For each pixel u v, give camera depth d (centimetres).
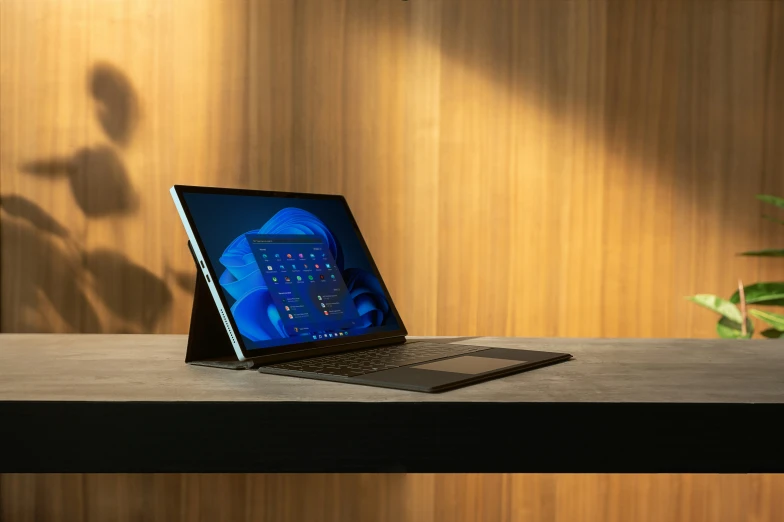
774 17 227
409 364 92
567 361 99
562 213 229
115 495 223
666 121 228
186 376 85
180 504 224
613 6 226
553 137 227
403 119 226
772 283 198
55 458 71
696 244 230
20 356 97
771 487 227
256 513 224
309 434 73
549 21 225
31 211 224
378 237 228
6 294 226
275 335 99
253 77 224
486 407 73
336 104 225
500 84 226
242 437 72
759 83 228
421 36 224
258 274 102
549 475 227
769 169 229
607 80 227
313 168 226
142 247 225
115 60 223
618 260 230
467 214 228
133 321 227
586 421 74
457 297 229
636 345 114
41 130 223
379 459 73
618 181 229
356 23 224
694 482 228
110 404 71
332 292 113
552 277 230
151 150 224
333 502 225
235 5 223
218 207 103
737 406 74
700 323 231
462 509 227
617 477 227
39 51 221
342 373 85
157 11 222
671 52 227
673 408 74
